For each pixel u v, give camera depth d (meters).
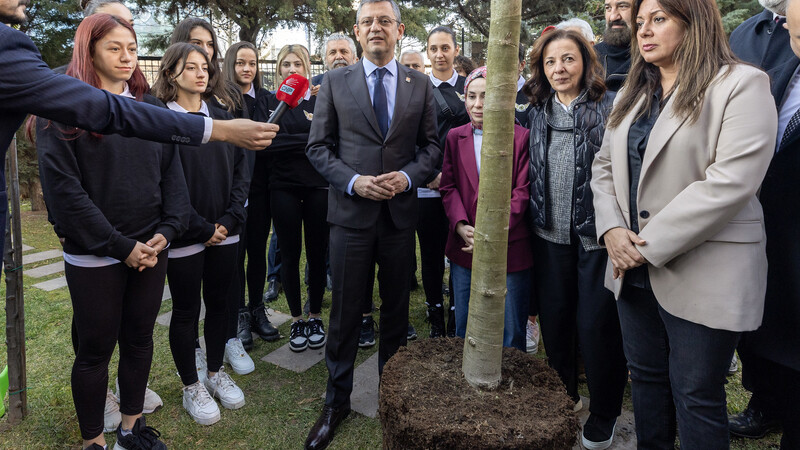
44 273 4.59
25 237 5.82
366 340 3.26
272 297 4.02
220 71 2.69
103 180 1.90
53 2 6.18
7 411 2.43
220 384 2.61
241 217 2.63
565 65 2.11
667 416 1.82
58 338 3.28
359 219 2.30
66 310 3.73
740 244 1.52
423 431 1.33
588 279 2.14
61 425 2.40
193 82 2.35
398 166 2.34
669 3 1.54
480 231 1.49
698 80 1.52
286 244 3.22
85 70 1.83
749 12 7.36
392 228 2.36
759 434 2.32
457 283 2.60
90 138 1.84
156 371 2.91
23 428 2.37
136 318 2.06
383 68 2.36
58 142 1.78
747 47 2.21
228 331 2.96
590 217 2.08
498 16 1.37
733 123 1.46
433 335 3.37
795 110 1.82
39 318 3.58
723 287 1.51
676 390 1.65
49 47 6.55
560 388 1.57
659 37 1.59
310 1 8.28
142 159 1.99
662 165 1.62
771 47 2.06
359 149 2.31
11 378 2.38
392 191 2.23
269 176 3.32
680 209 1.52
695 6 1.52
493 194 1.46
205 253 2.53
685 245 1.52
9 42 1.30
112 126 1.45
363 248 2.32
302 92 1.79
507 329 2.44
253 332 3.44
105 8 2.37
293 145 3.10
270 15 8.32
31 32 6.48
